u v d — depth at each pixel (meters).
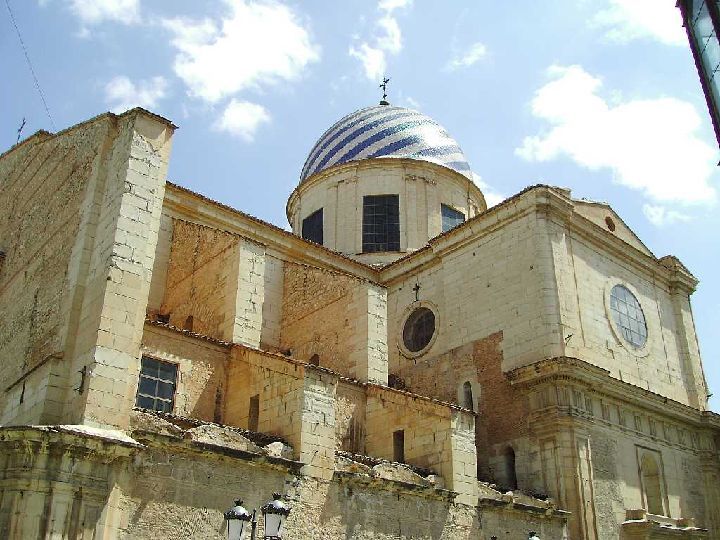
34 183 25.03
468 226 31.25
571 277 28.64
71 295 18.62
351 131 42.91
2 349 23.09
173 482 16.03
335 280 26.80
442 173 41.06
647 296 32.81
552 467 24.67
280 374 19.84
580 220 30.02
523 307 27.97
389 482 19.52
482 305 29.66
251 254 23.92
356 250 38.47
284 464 17.70
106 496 15.01
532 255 28.33
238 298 22.98
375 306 25.22
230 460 16.95
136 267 17.97
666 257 35.12
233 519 13.04
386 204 39.62
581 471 24.55
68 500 14.53
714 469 30.42
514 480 25.94
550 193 28.92
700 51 21.03
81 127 22.12
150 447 15.96
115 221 18.19
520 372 26.31
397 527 19.44
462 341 29.91
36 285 21.86
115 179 19.22
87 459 14.98
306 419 18.67
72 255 19.72
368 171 40.34
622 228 33.31
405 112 44.03
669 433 29.53
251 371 20.91
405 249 38.19
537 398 25.94
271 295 28.84
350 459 19.95
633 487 26.52
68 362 17.73
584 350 27.70
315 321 27.09
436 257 32.50
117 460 15.34
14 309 23.16
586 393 26.23
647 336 31.61
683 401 32.09
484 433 27.30
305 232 41.31
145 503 15.50
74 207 20.86
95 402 16.11
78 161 21.72
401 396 23.00
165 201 27.98
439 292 31.91
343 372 25.06
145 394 19.86
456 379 29.45
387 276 34.50
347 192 40.06
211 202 29.27
